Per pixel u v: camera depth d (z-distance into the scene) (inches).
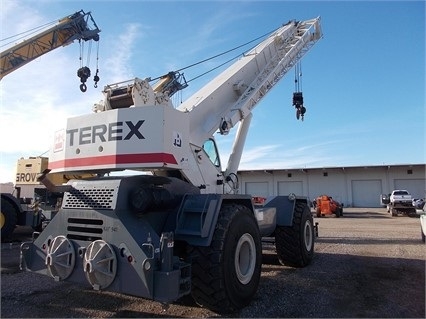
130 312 160.7
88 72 565.0
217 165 248.2
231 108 271.9
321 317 153.6
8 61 517.0
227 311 156.2
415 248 340.2
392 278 219.6
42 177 167.6
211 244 154.0
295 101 421.1
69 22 563.2
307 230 272.1
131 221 150.9
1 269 243.8
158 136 164.2
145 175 169.6
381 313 158.1
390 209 983.6
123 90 205.3
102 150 173.0
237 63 314.2
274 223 245.8
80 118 183.5
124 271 141.8
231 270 155.8
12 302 174.2
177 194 180.5
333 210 911.0
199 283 152.2
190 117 226.4
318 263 267.7
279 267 254.8
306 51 397.7
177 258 143.8
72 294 186.7
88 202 159.9
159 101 220.7
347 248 340.8
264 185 1626.5
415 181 1439.5
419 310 161.8
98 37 592.1
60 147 189.6
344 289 195.2
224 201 173.3
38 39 541.0
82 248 155.3
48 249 167.0
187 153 184.7
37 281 212.4
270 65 332.5
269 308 164.9
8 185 503.8
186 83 317.1
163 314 158.4
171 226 165.5
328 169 1547.7
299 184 1583.4
